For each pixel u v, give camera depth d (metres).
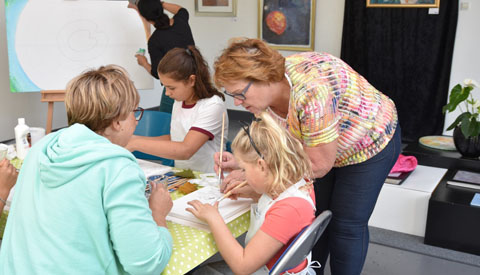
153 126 2.57
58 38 3.61
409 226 2.88
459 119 3.08
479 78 4.74
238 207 1.47
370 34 5.11
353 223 1.79
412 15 4.85
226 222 1.39
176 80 2.09
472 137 3.05
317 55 1.57
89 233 1.04
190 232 1.32
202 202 1.50
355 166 1.73
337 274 1.89
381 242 2.79
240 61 1.37
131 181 1.06
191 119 2.18
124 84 1.15
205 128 2.11
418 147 3.39
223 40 6.14
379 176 1.74
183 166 2.29
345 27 5.23
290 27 5.64
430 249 2.71
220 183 1.65
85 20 3.69
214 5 6.05
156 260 1.07
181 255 1.22
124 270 1.10
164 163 2.48
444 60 4.80
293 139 1.33
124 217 1.03
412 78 5.02
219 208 1.46
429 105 5.00
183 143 2.08
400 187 2.86
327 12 5.42
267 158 1.28
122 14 3.81
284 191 1.33
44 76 3.58
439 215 2.69
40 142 1.19
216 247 1.33
